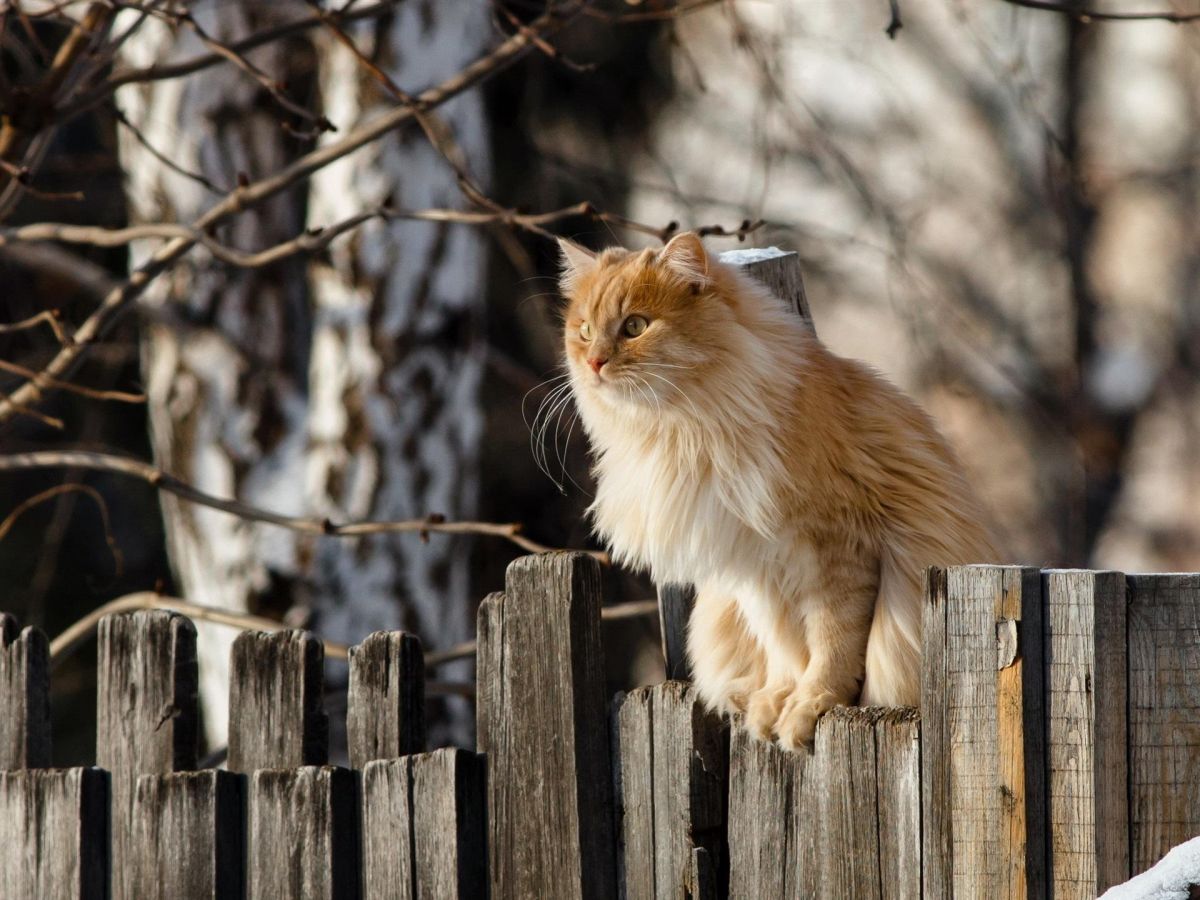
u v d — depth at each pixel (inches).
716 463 213.6
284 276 456.1
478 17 448.5
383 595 430.9
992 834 140.1
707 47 687.7
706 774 173.5
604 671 180.4
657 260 229.5
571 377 245.3
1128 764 135.9
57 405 676.1
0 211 351.3
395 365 434.3
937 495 215.9
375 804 193.9
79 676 660.1
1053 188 641.6
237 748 212.8
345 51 437.1
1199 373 677.3
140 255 455.2
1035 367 673.6
